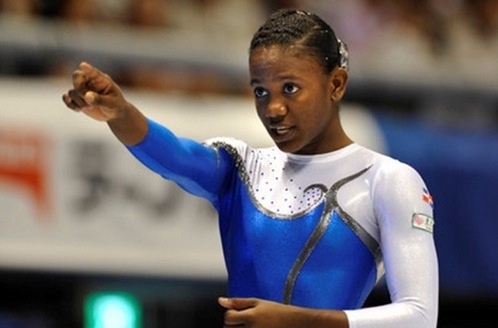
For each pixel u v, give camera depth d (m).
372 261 9.73
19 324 21.31
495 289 22.69
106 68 21.78
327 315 8.80
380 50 26.56
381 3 27.06
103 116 9.26
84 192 19.83
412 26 27.38
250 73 9.63
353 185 9.81
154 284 21.30
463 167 22.75
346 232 9.67
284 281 9.66
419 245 9.41
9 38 20.72
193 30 24.50
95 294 20.70
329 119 9.91
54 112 19.83
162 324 21.77
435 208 22.31
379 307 9.06
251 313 8.62
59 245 19.61
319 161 9.98
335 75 9.78
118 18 23.34
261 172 10.16
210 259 20.67
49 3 22.62
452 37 27.91
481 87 24.80
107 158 20.00
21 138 19.50
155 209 20.30
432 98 25.50
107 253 19.94
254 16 25.66
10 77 21.45
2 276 20.50
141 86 22.52
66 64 21.62
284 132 9.52
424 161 22.38
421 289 9.19
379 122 22.42
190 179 9.92
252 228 9.88
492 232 22.80
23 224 19.41
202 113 20.97
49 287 21.61
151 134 9.54
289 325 8.67
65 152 19.77
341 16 26.30
